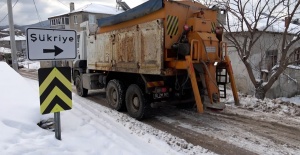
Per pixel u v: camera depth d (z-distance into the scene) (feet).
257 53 42.73
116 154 12.59
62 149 11.88
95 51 27.63
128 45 21.77
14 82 25.08
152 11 19.16
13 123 13.79
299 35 29.43
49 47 12.11
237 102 20.93
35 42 11.71
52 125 15.34
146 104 20.42
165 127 18.84
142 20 20.47
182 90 20.77
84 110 23.49
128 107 22.09
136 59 20.86
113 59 24.12
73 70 33.71
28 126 14.02
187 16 20.02
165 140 16.06
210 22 20.25
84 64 31.22
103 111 23.57
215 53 19.45
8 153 10.36
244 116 21.01
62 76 12.72
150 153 13.66
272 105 23.35
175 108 24.68
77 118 17.90
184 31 18.79
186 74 19.34
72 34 12.75
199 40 18.62
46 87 12.36
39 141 12.35
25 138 12.62
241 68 43.65
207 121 20.07
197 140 16.06
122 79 24.58
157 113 22.95
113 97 24.71
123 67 22.65
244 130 17.63
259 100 25.18
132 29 21.15
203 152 14.23
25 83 25.44
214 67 19.06
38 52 11.82
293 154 13.73
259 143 15.31
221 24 29.73
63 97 12.82
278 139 15.88
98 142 13.73
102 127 17.03
